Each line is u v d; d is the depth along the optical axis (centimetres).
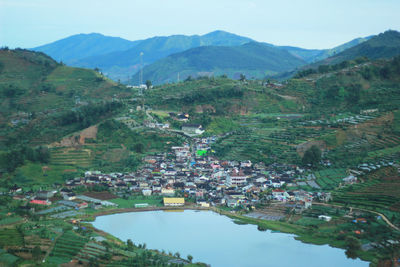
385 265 17512
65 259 17462
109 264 17162
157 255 18475
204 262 18225
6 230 19812
